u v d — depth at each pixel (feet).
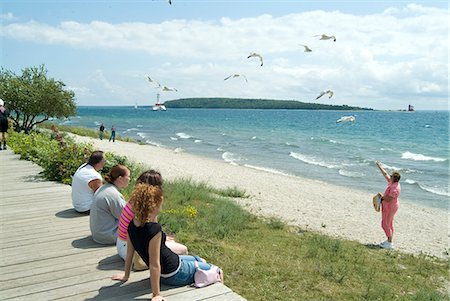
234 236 29.99
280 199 54.90
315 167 95.04
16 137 59.31
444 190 70.38
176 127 261.44
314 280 21.98
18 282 13.97
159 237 12.10
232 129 240.53
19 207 24.38
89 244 17.81
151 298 12.70
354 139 178.09
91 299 12.72
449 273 28.02
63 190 29.50
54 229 19.99
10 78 95.30
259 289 19.63
